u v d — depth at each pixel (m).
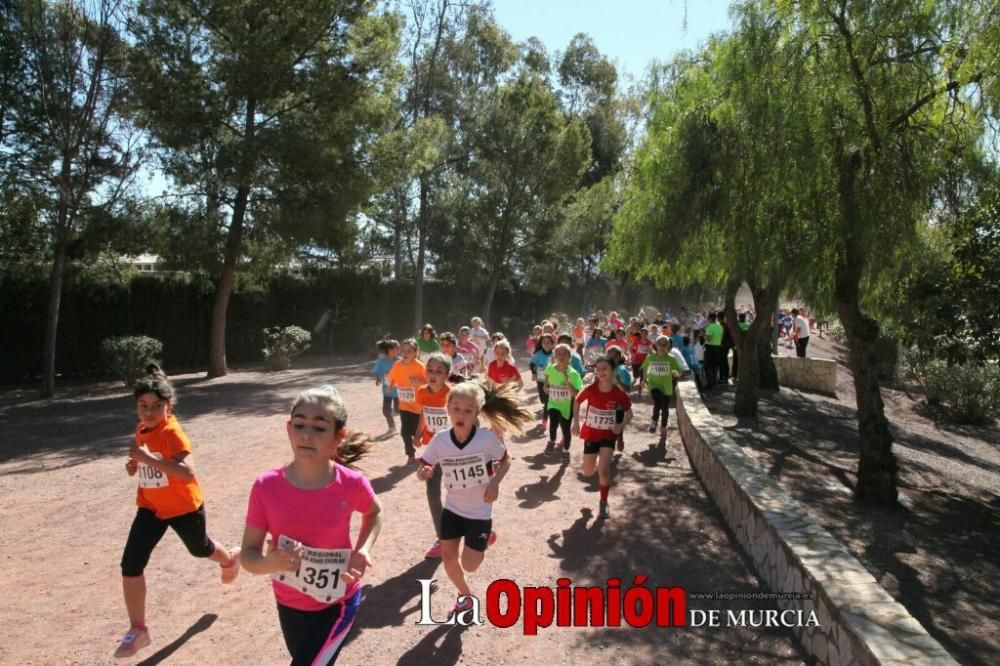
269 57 19.03
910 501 9.93
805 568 4.93
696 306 50.66
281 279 29.02
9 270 20.50
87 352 22.22
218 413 15.27
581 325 19.88
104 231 18.50
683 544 6.99
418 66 34.47
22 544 6.74
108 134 18.70
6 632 4.88
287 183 20.09
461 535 5.16
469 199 34.03
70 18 17.64
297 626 3.33
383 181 21.59
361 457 3.90
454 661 4.57
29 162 18.03
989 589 6.69
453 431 5.17
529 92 33.31
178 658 4.53
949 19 8.75
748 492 6.76
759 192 9.61
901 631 3.97
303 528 3.27
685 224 10.65
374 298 33.31
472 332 15.91
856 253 8.91
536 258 36.53
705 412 11.59
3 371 20.67
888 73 9.10
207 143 20.05
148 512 4.71
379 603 5.43
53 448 12.00
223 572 5.14
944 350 10.66
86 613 5.20
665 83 12.84
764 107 9.30
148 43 18.81
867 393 9.54
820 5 8.90
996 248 9.84
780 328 43.03
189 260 20.47
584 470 8.00
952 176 9.18
